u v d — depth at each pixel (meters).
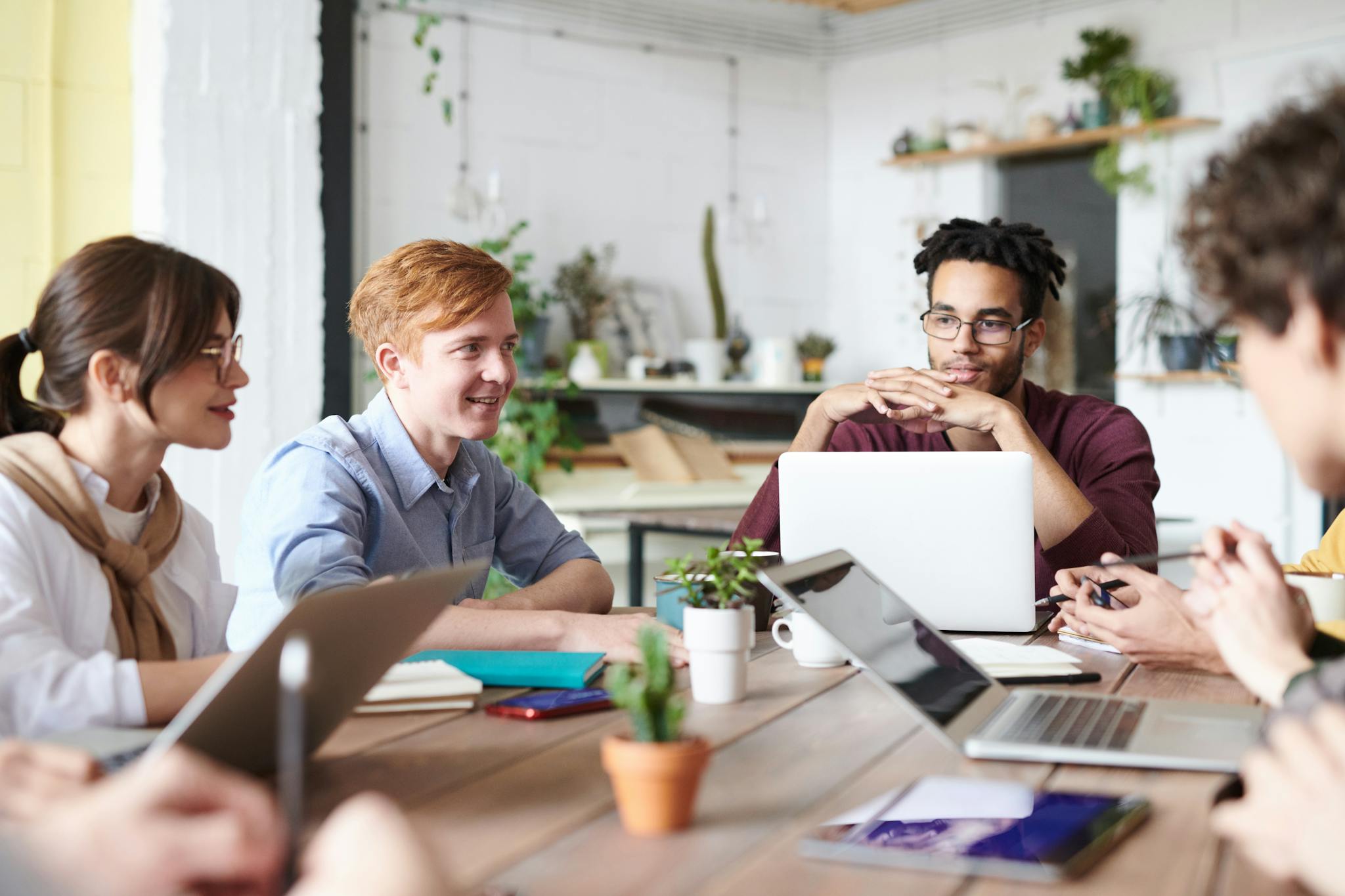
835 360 5.73
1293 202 0.81
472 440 1.99
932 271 2.40
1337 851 0.71
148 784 0.64
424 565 1.88
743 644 1.32
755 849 0.86
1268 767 0.76
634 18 5.10
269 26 3.96
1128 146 4.67
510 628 1.52
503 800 0.97
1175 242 0.97
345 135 4.25
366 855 0.57
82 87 3.85
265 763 1.01
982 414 2.09
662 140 5.23
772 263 5.57
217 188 3.89
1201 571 1.09
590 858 0.84
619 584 4.86
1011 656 1.50
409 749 1.13
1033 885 0.79
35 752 0.79
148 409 1.30
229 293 1.35
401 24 4.54
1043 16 4.95
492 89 4.77
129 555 1.34
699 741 0.91
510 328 1.87
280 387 4.03
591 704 1.28
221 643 1.56
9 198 3.73
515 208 4.85
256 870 0.63
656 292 5.21
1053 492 2.02
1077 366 4.88
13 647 1.15
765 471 5.34
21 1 3.73
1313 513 4.31
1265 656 1.01
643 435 4.94
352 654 0.98
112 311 1.27
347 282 4.26
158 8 3.79
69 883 0.63
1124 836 0.88
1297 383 0.84
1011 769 1.06
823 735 1.18
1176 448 4.61
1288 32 4.30
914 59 5.39
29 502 1.25
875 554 1.78
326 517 1.68
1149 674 1.48
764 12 5.46
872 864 0.83
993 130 5.12
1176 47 4.57
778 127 5.55
